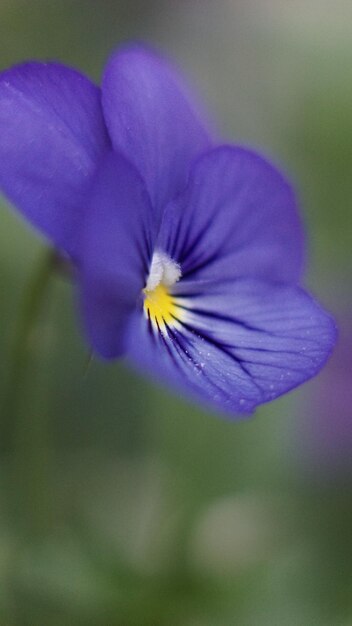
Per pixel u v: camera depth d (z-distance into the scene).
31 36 0.26
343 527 0.22
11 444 0.21
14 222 0.23
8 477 0.21
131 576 0.20
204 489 0.22
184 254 0.18
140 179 0.16
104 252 0.16
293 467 0.22
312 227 0.25
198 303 0.18
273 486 0.22
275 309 0.18
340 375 0.22
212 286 0.18
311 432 0.22
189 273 0.18
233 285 0.18
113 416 0.23
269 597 0.21
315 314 0.17
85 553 0.20
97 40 0.27
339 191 0.25
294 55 0.26
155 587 0.20
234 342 0.17
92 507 0.22
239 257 0.18
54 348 0.23
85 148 0.17
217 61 0.27
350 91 0.25
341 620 0.21
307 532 0.22
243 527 0.21
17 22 0.26
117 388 0.23
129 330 0.16
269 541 0.21
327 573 0.21
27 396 0.21
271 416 0.22
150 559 0.21
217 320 0.18
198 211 0.18
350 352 0.22
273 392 0.16
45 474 0.21
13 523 0.21
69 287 0.23
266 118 0.26
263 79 0.26
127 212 0.16
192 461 0.22
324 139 0.25
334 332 0.17
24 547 0.20
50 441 0.22
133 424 0.23
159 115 0.18
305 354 0.17
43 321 0.21
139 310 0.17
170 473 0.22
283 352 0.17
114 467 0.22
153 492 0.22
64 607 0.20
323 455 0.22
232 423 0.22
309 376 0.16
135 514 0.22
